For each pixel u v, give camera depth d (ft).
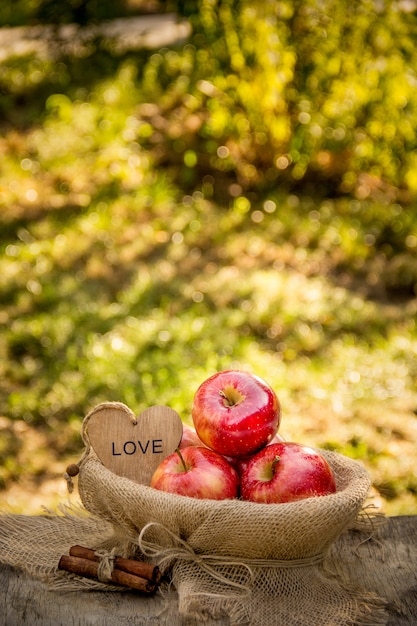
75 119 25.13
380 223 20.51
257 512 5.15
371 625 5.24
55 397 14.46
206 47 21.54
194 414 5.89
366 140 21.52
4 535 6.12
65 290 17.87
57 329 16.40
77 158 23.21
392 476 12.62
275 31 20.36
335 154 21.93
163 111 25.12
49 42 25.52
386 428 13.83
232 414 5.71
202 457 5.62
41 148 23.79
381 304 18.10
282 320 16.81
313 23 20.45
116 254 19.31
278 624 5.16
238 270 18.94
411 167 21.54
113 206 21.09
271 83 20.80
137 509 5.39
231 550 5.40
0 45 30.45
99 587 5.52
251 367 15.07
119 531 5.78
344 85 20.98
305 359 15.92
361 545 6.20
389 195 22.03
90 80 27.96
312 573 5.55
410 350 15.99
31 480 12.67
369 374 15.25
